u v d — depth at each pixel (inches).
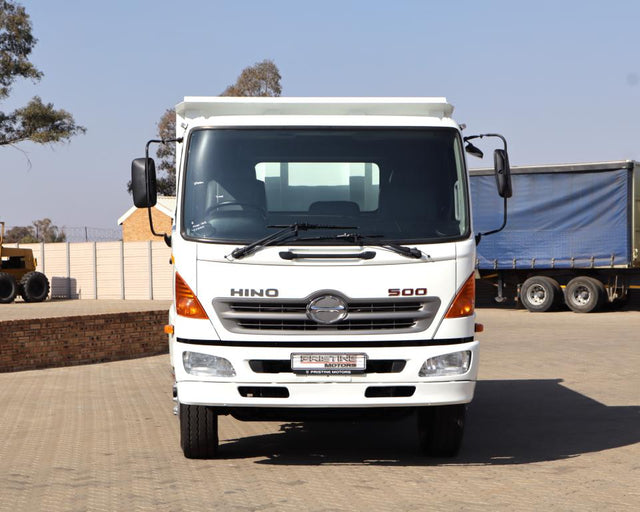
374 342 280.7
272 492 258.4
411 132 298.2
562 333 827.4
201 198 291.0
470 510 235.8
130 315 657.0
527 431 364.2
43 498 255.1
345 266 280.2
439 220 290.0
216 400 281.0
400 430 373.7
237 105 310.3
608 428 367.9
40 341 594.2
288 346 281.0
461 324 284.4
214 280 281.6
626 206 1077.1
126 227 2105.1
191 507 241.4
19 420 399.2
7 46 1875.0
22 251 1583.4
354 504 242.7
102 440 349.7
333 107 309.0
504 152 308.7
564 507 239.0
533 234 1125.7
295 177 291.9
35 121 1828.2
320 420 305.6
